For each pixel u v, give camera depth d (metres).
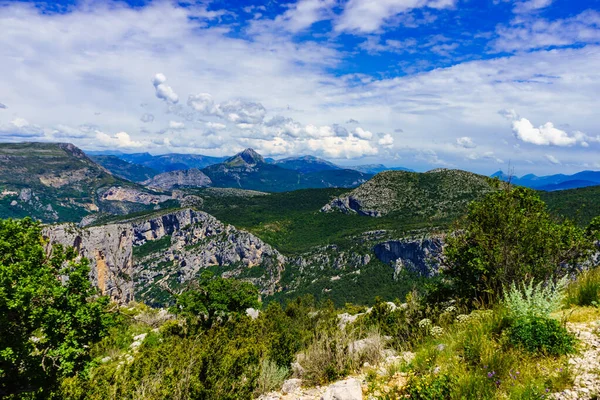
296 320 27.53
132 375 9.75
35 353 12.93
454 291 12.95
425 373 6.26
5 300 10.26
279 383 9.08
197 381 8.78
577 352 5.60
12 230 12.86
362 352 8.84
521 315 6.73
